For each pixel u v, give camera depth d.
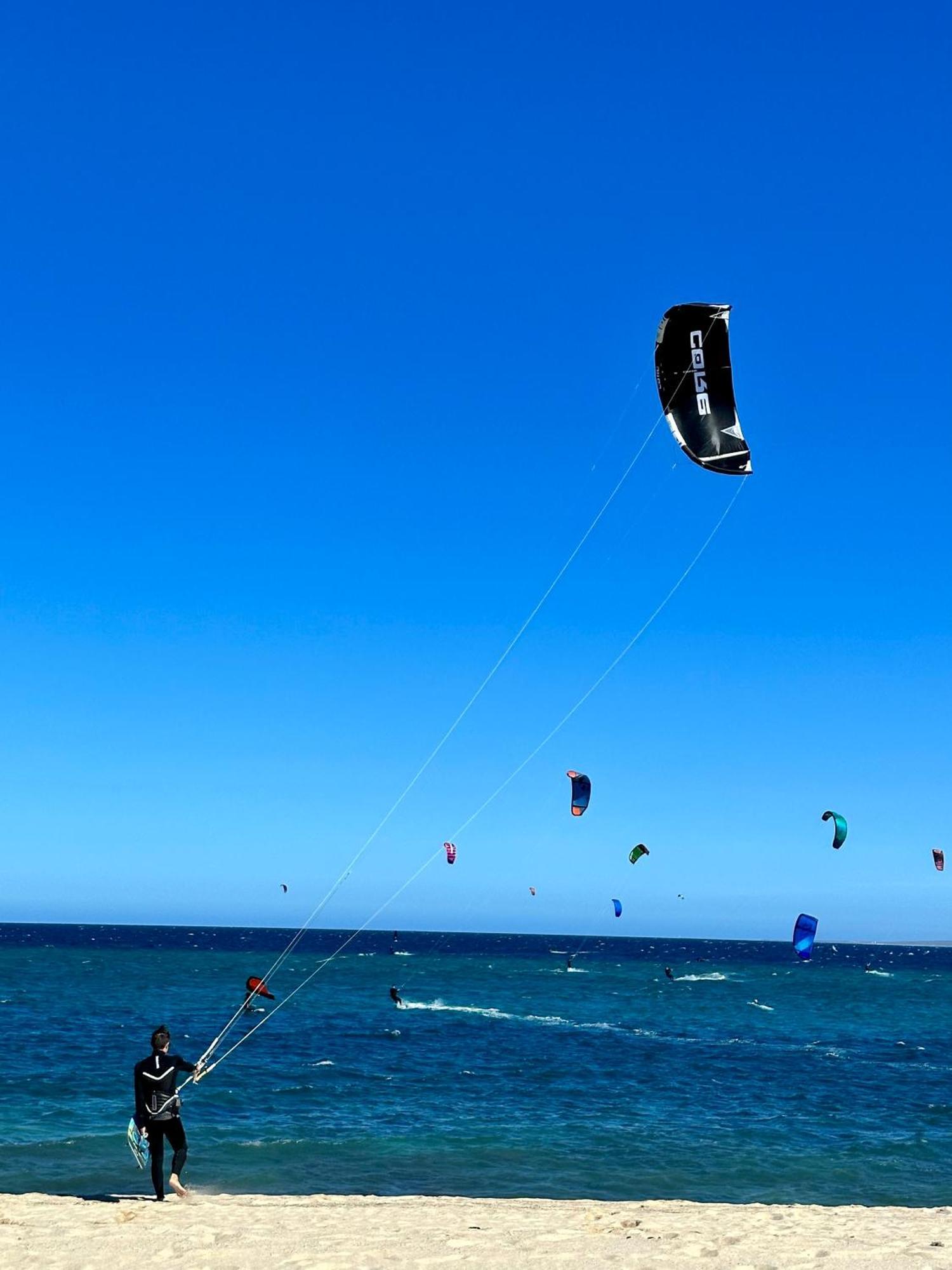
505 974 92.75
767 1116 24.38
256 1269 9.91
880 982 95.88
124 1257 10.15
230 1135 20.58
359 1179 17.36
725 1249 11.19
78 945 151.88
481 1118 22.98
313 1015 48.00
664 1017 52.94
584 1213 13.74
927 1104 26.92
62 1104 23.45
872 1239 12.05
